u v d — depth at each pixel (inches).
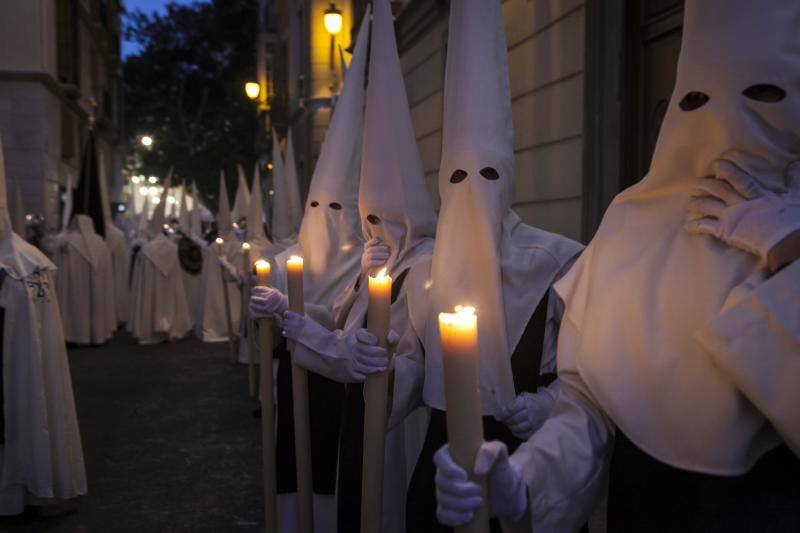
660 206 60.0
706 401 51.4
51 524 160.6
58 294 430.3
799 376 45.9
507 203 92.0
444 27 313.3
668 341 54.3
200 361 379.6
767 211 51.2
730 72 52.9
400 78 114.8
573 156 204.4
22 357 154.8
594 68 193.0
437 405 88.2
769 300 47.8
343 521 113.3
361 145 154.9
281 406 134.1
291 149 261.7
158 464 204.2
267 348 106.3
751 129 52.7
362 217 116.0
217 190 1314.0
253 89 727.7
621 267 59.8
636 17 183.8
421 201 112.5
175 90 1439.5
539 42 222.8
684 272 55.4
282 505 133.5
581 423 59.9
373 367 76.3
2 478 155.3
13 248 157.6
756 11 52.1
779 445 51.4
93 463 205.6
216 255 456.8
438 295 89.2
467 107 91.7
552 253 90.1
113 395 296.5
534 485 55.1
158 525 160.4
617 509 58.4
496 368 85.8
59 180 753.0
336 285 147.0
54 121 733.3
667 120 58.4
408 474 113.3
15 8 677.3
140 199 1450.5
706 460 51.1
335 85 578.6
